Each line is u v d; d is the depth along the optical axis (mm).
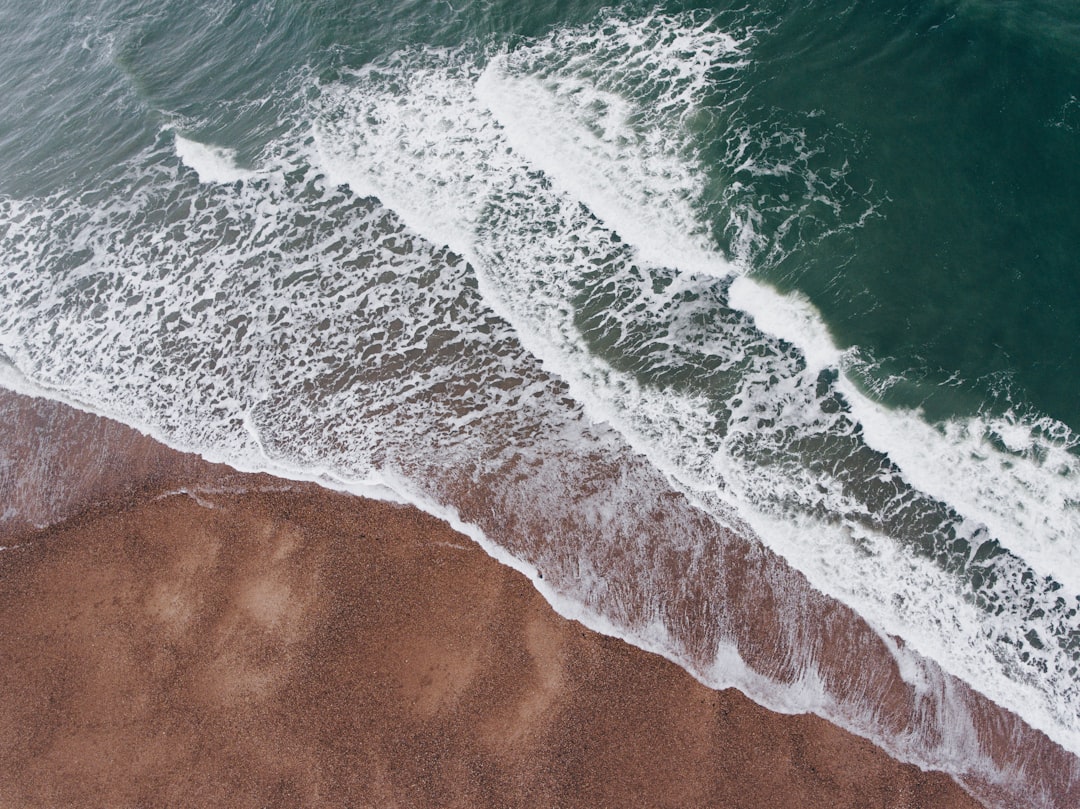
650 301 20406
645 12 25359
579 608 16578
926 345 18750
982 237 19750
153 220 24406
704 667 15930
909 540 17000
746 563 16906
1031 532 16750
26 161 27297
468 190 22984
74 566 17828
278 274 22453
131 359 21453
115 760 15672
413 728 15539
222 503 18438
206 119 26938
